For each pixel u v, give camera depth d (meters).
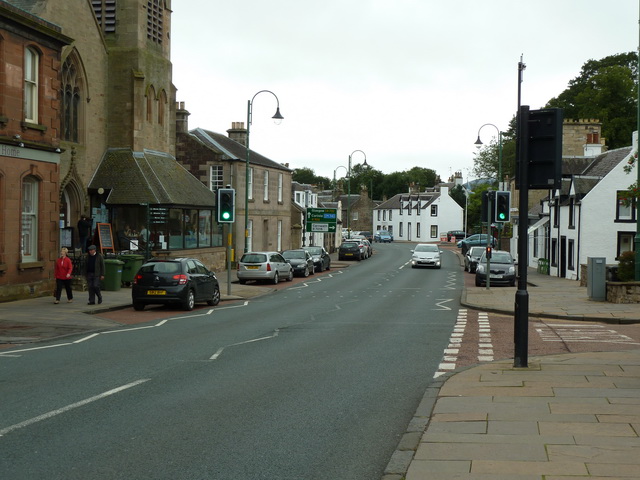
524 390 9.30
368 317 20.20
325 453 6.81
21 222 21.92
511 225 58.41
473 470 5.97
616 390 9.24
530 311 20.50
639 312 20.20
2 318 17.89
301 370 11.41
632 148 35.09
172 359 12.33
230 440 7.21
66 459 6.50
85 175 31.73
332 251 74.94
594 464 6.06
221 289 30.66
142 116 33.97
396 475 5.97
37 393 9.34
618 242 35.59
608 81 58.25
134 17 33.56
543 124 10.59
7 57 20.98
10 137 21.06
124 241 32.06
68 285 21.69
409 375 11.03
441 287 33.78
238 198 44.03
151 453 6.72
